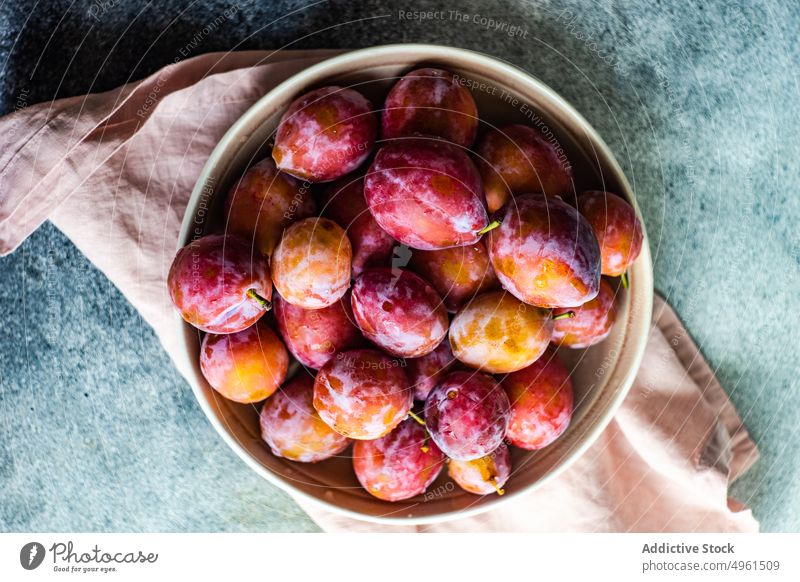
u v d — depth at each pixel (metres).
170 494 0.62
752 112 0.61
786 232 0.62
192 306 0.49
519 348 0.49
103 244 0.59
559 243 0.47
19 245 0.60
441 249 0.50
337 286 0.49
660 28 0.60
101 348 0.61
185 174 0.58
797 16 0.60
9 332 0.61
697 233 0.61
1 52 0.59
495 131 0.51
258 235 0.51
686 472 0.59
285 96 0.52
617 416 0.60
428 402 0.51
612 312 0.53
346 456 0.55
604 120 0.60
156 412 0.61
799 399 0.62
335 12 0.59
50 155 0.58
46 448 0.62
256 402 0.54
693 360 0.60
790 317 0.62
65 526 0.62
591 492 0.60
